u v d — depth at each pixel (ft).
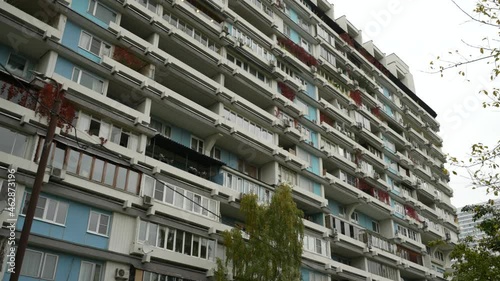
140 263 73.20
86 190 70.64
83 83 79.56
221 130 97.45
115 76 82.79
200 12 106.73
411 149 172.24
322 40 143.54
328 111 133.49
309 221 108.27
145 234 75.51
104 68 81.92
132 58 88.58
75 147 71.77
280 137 115.14
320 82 134.62
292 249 74.84
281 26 131.75
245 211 79.25
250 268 71.20
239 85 108.88
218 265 74.54
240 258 73.77
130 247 73.36
